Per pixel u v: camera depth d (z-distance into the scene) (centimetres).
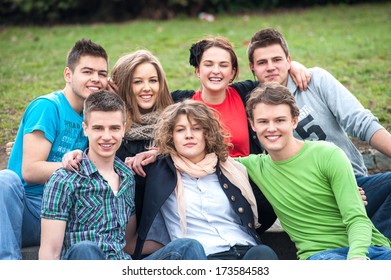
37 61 1083
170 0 1493
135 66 593
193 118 533
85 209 500
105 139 506
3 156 713
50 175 538
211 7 1555
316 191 517
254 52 613
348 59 1023
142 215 534
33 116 553
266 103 516
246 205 535
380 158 702
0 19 1516
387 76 923
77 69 570
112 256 496
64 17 1529
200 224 524
